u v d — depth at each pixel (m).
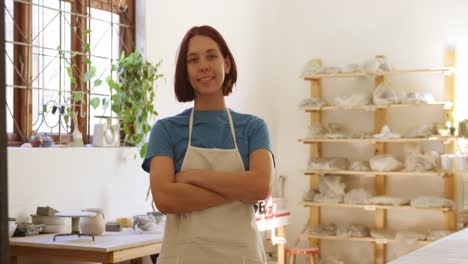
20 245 3.46
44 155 3.95
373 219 5.93
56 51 4.30
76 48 4.46
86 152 4.27
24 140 4.09
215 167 1.90
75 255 3.33
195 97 1.97
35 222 3.80
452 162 5.37
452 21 5.66
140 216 3.83
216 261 1.84
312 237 5.85
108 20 4.73
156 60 4.99
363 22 6.05
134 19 4.93
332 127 5.92
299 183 6.30
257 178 1.87
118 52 4.81
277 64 6.45
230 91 2.00
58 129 4.34
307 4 6.29
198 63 1.89
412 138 5.43
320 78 6.12
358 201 5.64
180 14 5.25
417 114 5.81
